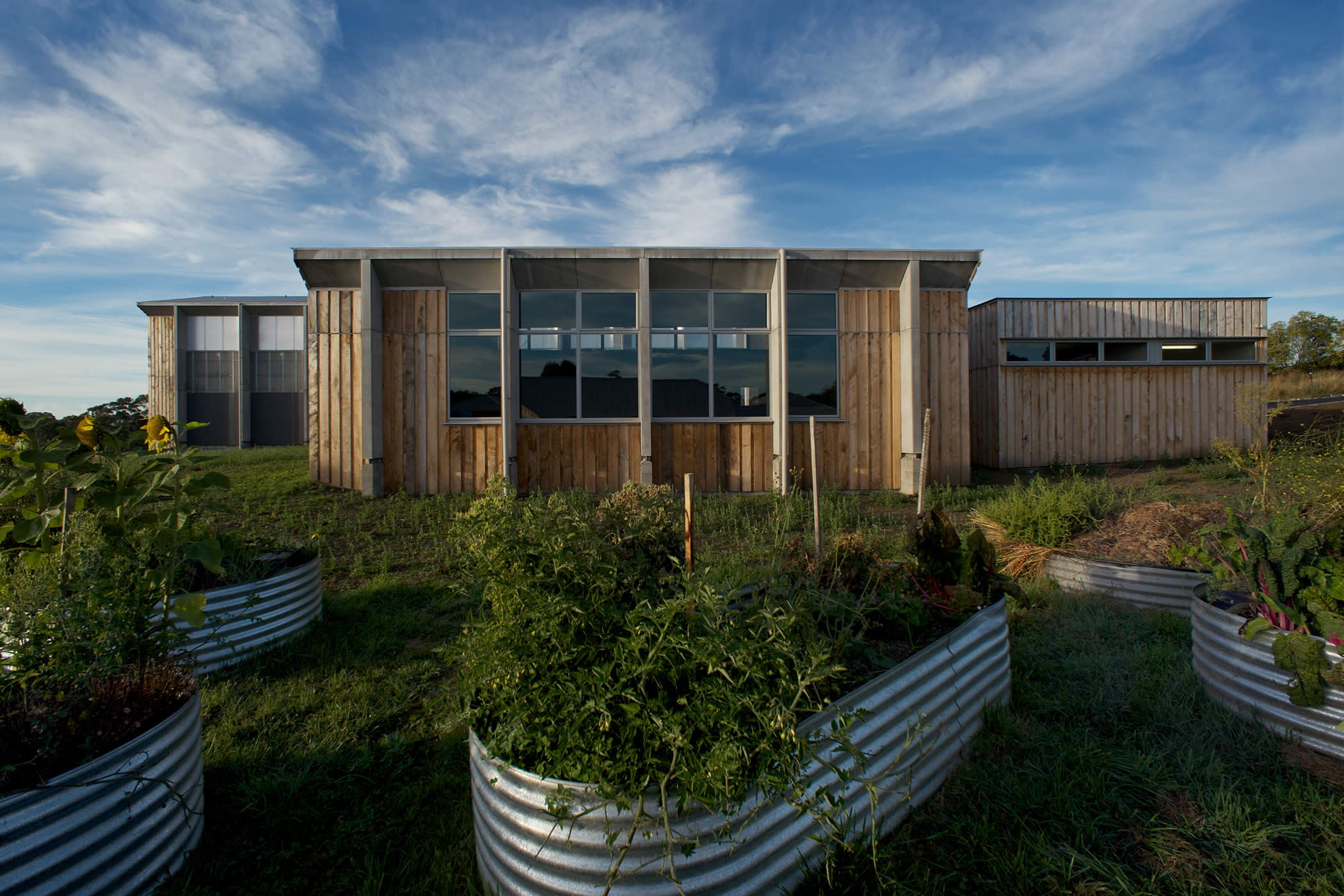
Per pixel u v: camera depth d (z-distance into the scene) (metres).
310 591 4.57
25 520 3.24
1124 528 5.68
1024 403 12.52
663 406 10.25
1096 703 3.35
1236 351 13.20
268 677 3.88
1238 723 3.13
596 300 10.16
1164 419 12.77
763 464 10.25
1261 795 2.60
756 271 10.08
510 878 2.03
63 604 2.34
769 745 1.89
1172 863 2.25
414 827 2.59
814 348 10.34
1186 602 4.67
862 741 2.34
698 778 1.81
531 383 10.08
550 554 2.23
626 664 1.98
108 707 2.32
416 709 3.54
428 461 9.88
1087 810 2.55
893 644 3.14
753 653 1.99
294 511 8.34
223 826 2.61
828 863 2.11
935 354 10.37
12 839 1.84
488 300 10.09
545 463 10.04
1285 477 6.72
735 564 5.57
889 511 8.77
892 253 9.97
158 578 2.64
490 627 2.18
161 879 2.25
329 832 2.58
